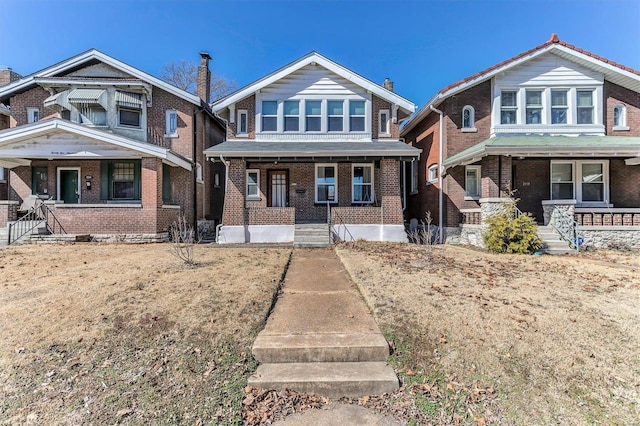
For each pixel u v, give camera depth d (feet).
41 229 40.98
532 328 13.47
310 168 48.32
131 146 41.39
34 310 14.88
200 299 16.29
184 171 49.88
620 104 44.06
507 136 42.78
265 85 44.88
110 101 47.65
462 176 44.29
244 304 15.84
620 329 13.43
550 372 11.03
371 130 45.70
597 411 9.53
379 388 10.68
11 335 12.75
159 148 41.65
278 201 48.52
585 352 11.94
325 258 30.22
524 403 9.87
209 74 57.77
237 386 10.63
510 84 43.57
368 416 9.62
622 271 23.67
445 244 41.32
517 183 44.14
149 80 49.34
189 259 25.75
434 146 47.26
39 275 21.47
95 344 12.35
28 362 11.23
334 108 46.11
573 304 16.05
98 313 14.57
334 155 39.45
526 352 11.96
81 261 26.78
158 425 8.96
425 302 16.10
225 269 23.22
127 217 41.78
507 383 10.66
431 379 11.02
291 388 10.69
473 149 39.86
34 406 9.45
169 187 49.24
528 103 43.98
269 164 48.24
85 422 8.93
